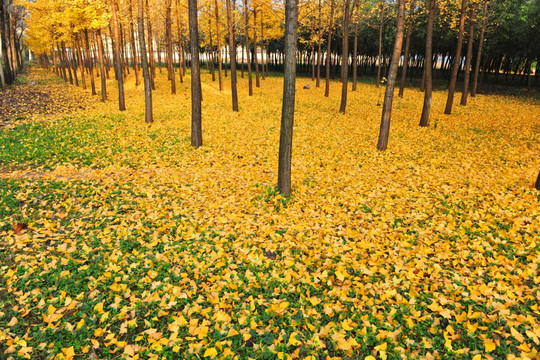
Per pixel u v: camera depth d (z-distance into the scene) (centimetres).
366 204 834
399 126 1738
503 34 3106
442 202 815
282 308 470
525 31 3088
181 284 534
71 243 640
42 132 1440
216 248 635
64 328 435
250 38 3609
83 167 1082
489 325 431
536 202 782
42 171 1035
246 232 701
